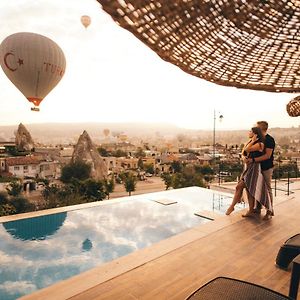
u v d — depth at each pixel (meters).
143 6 0.78
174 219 7.38
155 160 101.38
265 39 1.11
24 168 58.78
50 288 2.58
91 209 7.50
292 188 8.47
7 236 5.87
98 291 2.54
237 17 1.00
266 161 4.52
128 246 5.84
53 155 84.19
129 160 96.62
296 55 1.19
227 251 3.39
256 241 3.68
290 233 3.95
